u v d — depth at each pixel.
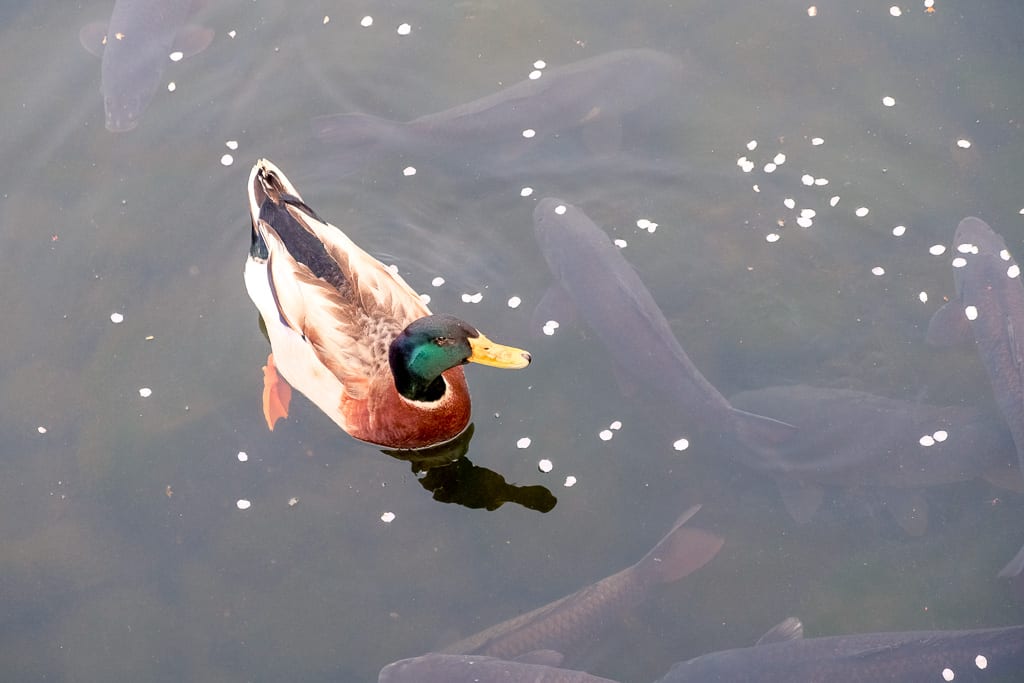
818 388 3.98
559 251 4.09
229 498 3.98
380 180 4.21
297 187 4.21
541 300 4.10
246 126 4.25
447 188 4.21
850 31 4.26
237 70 4.29
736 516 3.93
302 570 3.93
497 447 4.01
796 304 4.09
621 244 4.13
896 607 3.88
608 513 3.95
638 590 3.88
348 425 4.00
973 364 4.02
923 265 4.10
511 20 4.33
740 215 4.16
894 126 4.18
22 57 4.29
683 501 3.95
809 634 3.87
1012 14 4.23
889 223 4.13
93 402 4.04
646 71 4.24
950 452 3.92
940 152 4.16
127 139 4.23
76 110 4.25
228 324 4.10
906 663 3.79
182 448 4.01
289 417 4.04
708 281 4.12
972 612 3.88
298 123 4.25
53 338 4.08
